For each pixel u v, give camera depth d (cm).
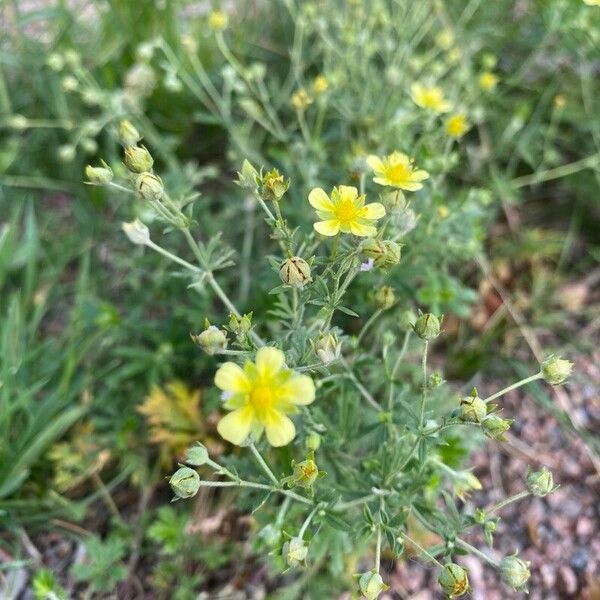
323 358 9
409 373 15
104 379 15
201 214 17
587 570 13
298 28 18
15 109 19
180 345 15
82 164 19
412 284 15
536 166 18
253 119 18
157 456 14
